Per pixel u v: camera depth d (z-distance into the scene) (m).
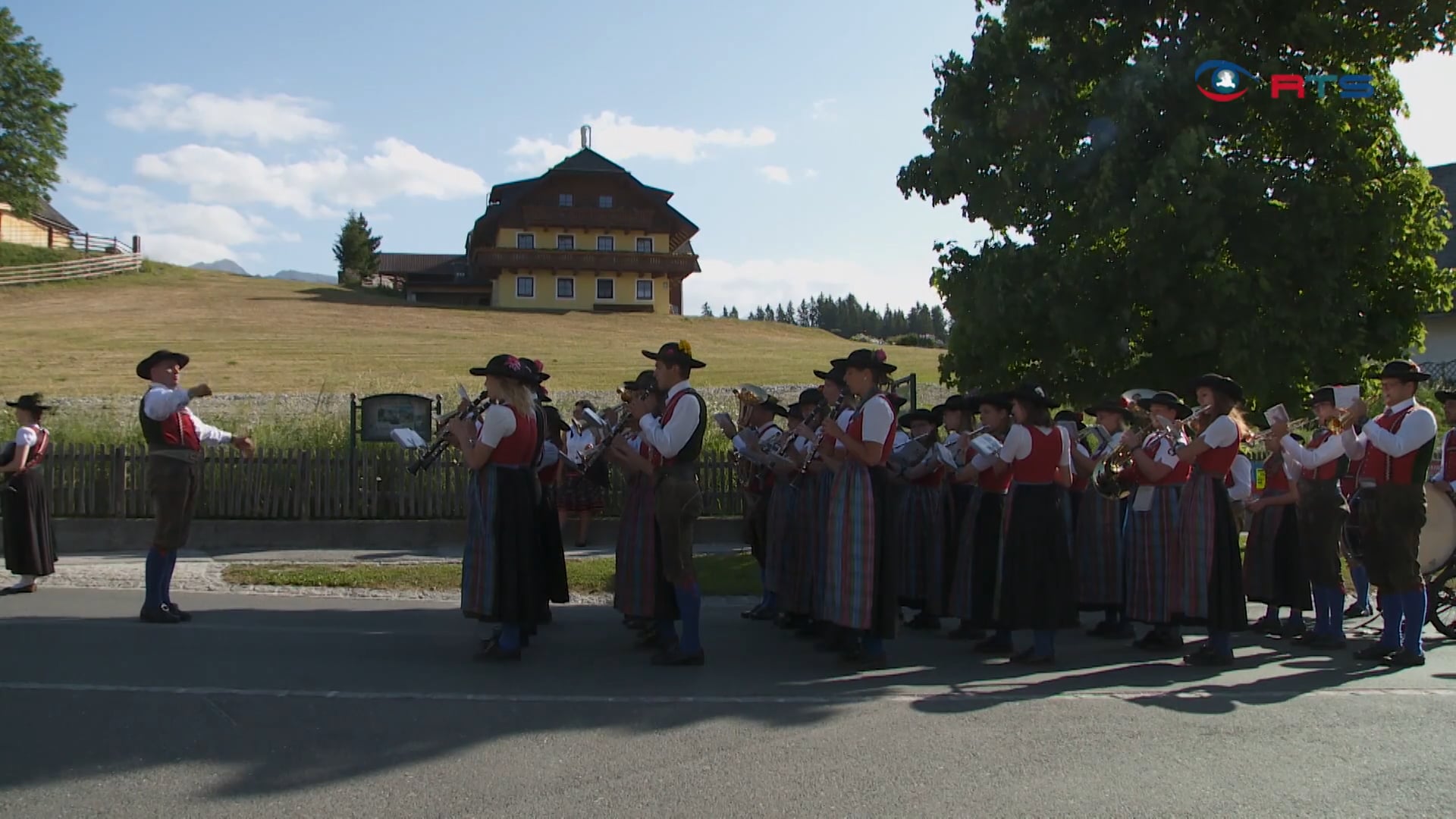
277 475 13.49
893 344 59.81
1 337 34.22
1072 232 11.45
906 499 8.75
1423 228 11.35
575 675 6.45
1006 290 11.55
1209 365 11.42
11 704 5.46
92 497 13.13
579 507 12.99
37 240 66.94
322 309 50.25
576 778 4.52
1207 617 7.06
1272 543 8.52
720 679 6.43
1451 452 8.65
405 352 35.09
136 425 16.36
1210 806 4.32
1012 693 6.15
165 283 58.00
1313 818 4.21
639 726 5.29
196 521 13.02
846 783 4.51
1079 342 11.41
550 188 63.31
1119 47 11.54
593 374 30.83
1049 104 11.33
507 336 43.53
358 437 14.91
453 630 7.84
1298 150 11.27
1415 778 4.68
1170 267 10.79
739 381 30.11
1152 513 7.55
